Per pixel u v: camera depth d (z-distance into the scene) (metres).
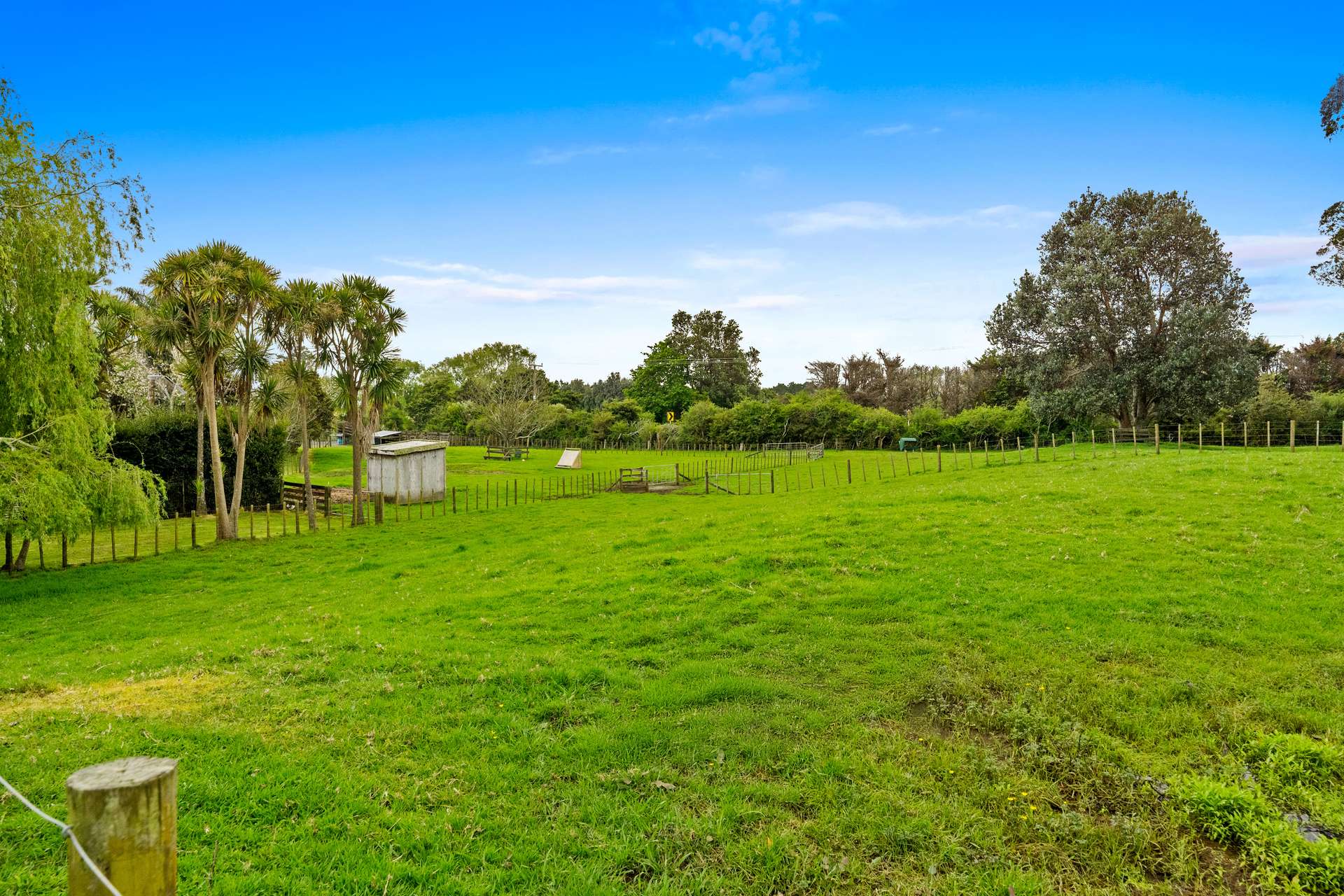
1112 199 57.38
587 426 101.44
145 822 2.84
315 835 5.84
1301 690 8.55
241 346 30.78
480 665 10.16
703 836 5.97
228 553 26.06
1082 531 16.86
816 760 7.23
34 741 7.60
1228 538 15.50
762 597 12.94
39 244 19.31
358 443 34.84
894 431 68.75
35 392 20.19
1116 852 5.77
